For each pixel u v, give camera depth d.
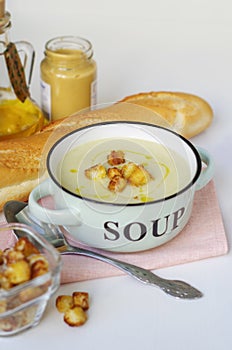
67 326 0.70
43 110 0.99
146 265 0.76
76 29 1.21
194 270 0.76
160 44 1.18
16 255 0.67
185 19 1.26
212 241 0.78
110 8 1.28
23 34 1.19
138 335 0.69
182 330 0.70
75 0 1.29
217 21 1.25
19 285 0.65
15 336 0.69
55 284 0.68
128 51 1.16
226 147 0.94
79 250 0.76
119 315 0.71
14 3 1.27
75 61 0.95
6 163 0.83
